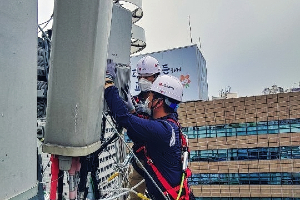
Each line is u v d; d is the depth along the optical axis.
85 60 2.03
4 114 1.75
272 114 47.84
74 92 2.05
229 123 50.06
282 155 47.00
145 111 3.64
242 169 48.78
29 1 2.06
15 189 1.82
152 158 3.27
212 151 50.75
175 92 3.37
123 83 3.30
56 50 2.04
